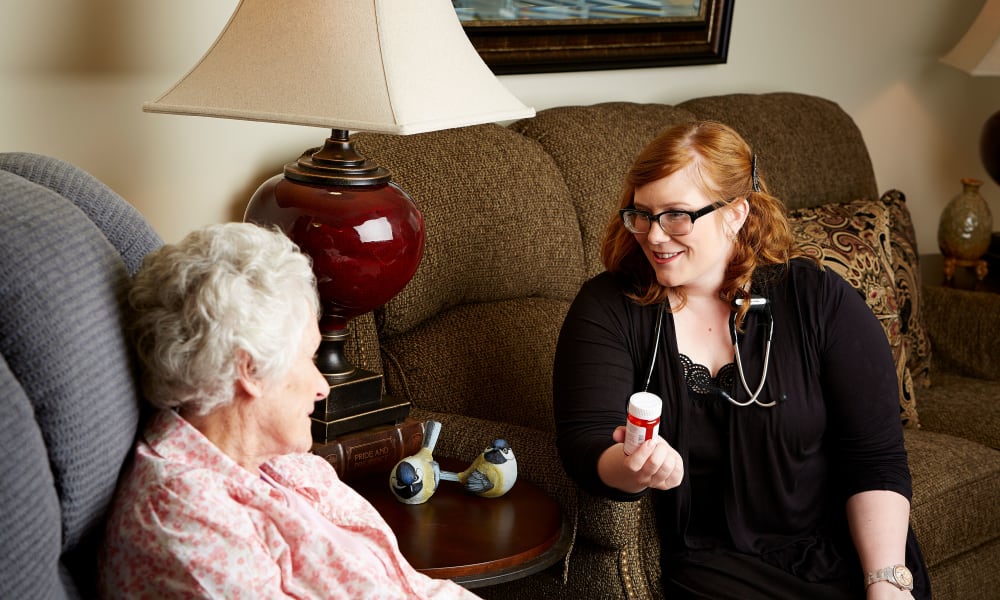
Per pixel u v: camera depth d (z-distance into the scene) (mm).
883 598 1627
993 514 2260
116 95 1864
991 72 3295
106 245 1142
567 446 1661
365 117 1407
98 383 1034
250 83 1466
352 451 1634
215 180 2051
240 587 1064
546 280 2254
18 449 912
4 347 971
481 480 1671
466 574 1465
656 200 1651
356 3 1455
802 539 1751
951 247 3398
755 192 1736
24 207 1050
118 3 1831
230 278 1109
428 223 2006
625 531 1666
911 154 3896
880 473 1723
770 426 1715
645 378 1737
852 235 2584
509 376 2115
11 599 909
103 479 1049
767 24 3266
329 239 1537
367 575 1157
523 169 2246
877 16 3592
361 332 1899
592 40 2734
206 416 1171
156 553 1063
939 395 2754
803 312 1753
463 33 1591
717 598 1681
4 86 1719
